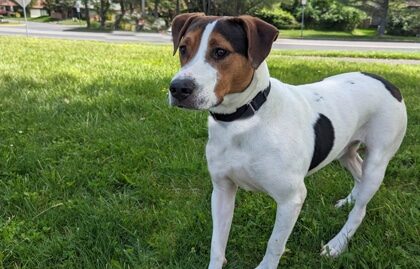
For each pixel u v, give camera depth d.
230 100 0.99
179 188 1.53
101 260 1.16
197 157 1.69
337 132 1.15
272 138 1.01
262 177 1.03
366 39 11.45
